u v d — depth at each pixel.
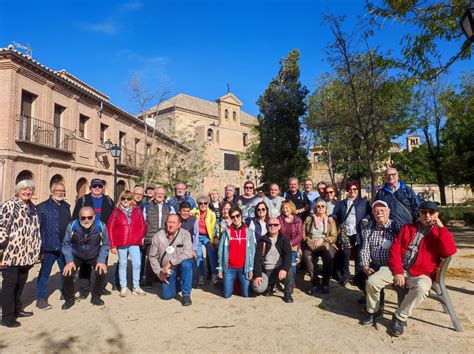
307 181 8.61
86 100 22.36
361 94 13.89
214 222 7.44
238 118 50.09
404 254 4.66
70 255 5.66
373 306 4.68
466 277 7.33
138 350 4.00
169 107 48.06
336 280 7.29
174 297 6.24
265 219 7.00
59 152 19.72
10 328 4.72
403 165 48.09
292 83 22.44
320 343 4.15
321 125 19.92
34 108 18.00
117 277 6.86
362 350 3.96
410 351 3.93
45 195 18.45
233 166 47.88
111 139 25.70
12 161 16.33
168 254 5.91
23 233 4.91
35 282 7.42
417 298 4.28
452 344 4.10
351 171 25.06
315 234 6.59
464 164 21.95
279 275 5.89
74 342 4.25
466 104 21.28
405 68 8.85
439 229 4.50
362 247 5.36
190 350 4.00
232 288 6.20
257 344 4.14
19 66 16.62
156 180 31.20
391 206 5.76
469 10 5.43
